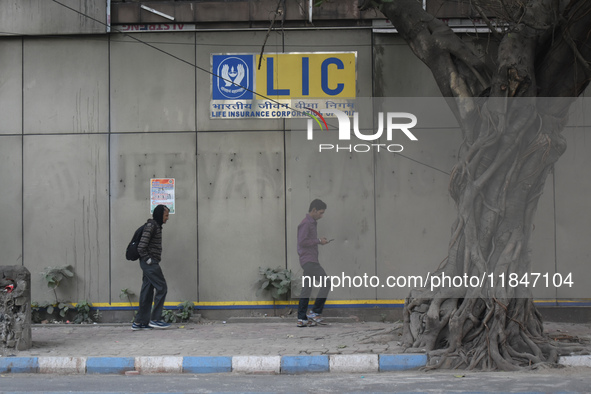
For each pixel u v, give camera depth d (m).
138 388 6.68
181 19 10.93
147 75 11.03
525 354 7.63
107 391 6.51
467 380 6.93
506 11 8.60
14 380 7.16
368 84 10.98
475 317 7.82
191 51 11.02
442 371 7.50
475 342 7.82
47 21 10.91
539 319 8.26
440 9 10.71
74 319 10.84
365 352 7.94
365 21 10.97
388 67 10.97
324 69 10.98
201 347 8.43
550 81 8.26
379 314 10.85
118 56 11.03
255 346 8.44
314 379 7.15
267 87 11.00
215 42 11.02
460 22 10.77
